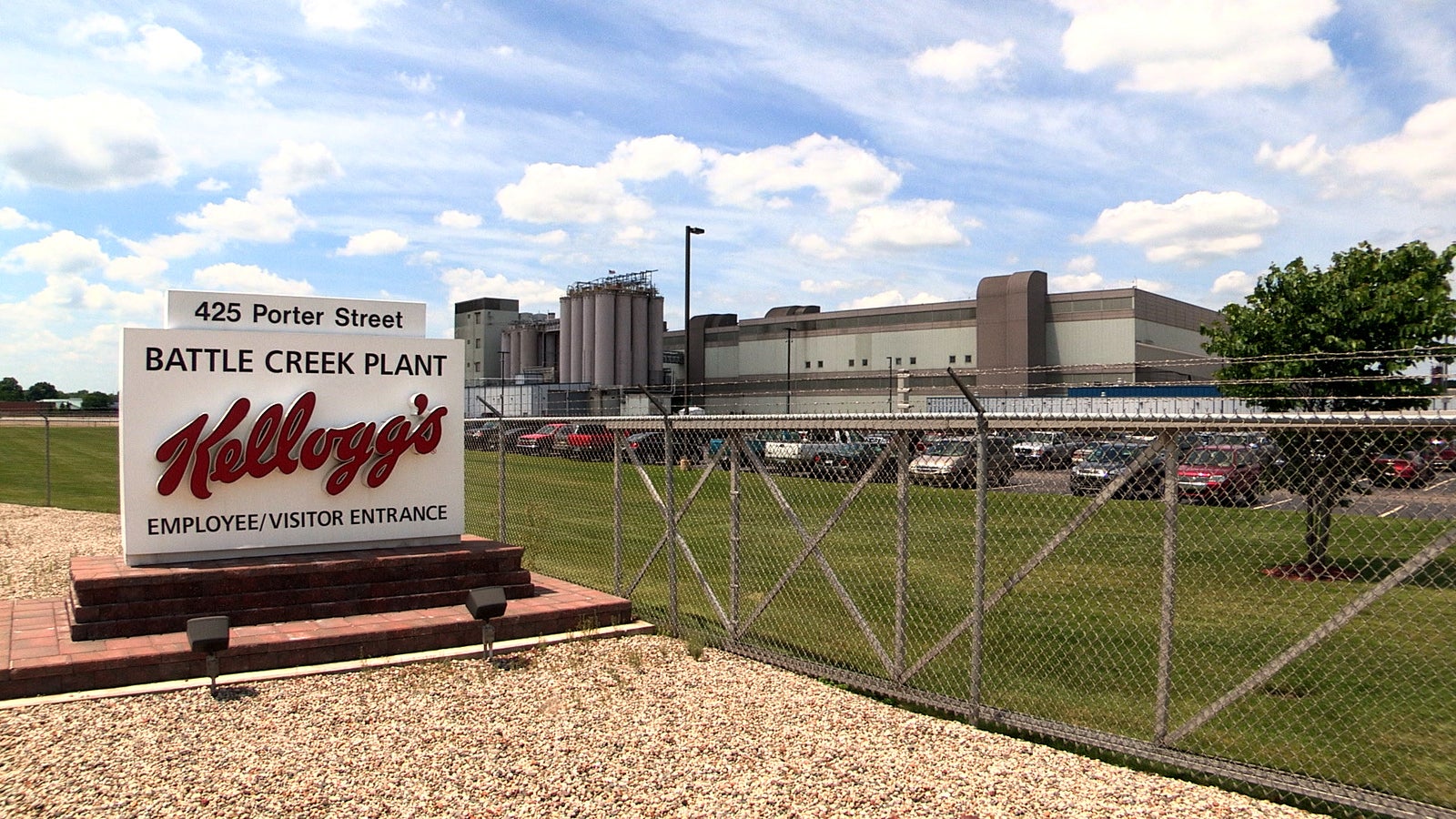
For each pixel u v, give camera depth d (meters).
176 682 7.20
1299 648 5.07
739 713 6.48
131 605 7.99
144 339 8.95
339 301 10.07
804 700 6.82
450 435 10.40
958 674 7.59
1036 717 6.41
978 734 6.13
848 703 6.77
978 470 6.36
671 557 8.98
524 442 29.78
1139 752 5.58
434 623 8.31
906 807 4.96
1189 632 8.95
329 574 8.80
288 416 9.44
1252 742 6.09
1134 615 9.62
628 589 9.90
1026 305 54.31
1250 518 11.39
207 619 7.07
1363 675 7.51
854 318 63.50
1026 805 4.99
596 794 5.12
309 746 5.81
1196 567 11.84
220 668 7.40
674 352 75.81
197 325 9.45
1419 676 7.43
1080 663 7.92
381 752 5.71
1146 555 12.64
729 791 5.16
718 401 71.50
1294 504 14.91
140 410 8.92
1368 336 12.25
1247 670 7.72
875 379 61.66
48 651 7.36
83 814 4.82
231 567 8.48
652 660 7.92
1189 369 56.62
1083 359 53.94
